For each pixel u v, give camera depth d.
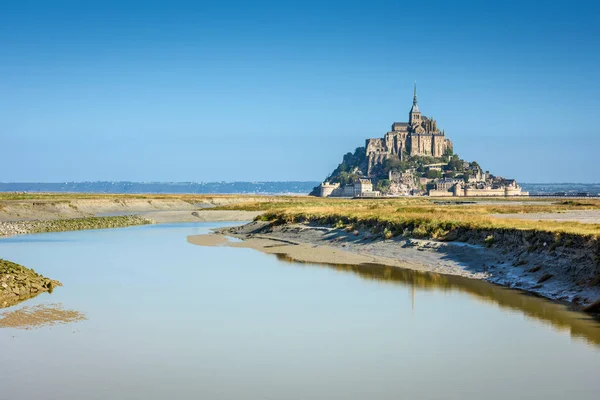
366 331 31.17
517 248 47.84
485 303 36.62
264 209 152.75
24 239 81.19
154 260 58.28
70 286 43.75
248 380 24.38
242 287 43.25
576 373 24.66
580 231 43.34
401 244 60.91
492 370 25.20
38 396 22.70
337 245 69.00
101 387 23.61
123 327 32.06
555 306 35.47
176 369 25.64
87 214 137.00
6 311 35.31
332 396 22.78
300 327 32.06
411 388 23.45
